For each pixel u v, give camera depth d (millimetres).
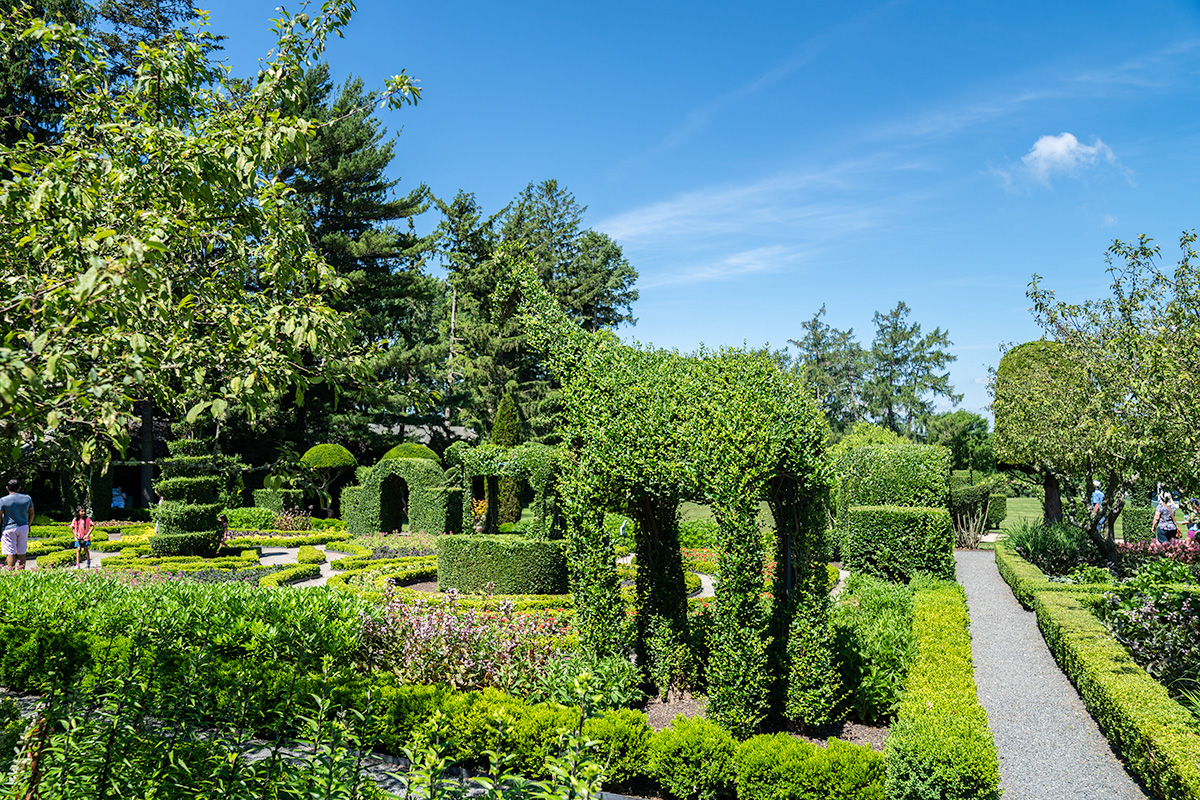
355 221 33875
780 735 5898
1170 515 18062
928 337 65875
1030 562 15531
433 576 16547
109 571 14148
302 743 4887
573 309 46312
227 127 3885
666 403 7055
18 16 3953
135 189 3508
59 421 2998
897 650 7992
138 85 3902
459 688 7293
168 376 3709
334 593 8039
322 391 33656
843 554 18297
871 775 5445
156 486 17312
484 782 3955
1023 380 15500
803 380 7301
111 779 3787
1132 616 8414
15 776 3521
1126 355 8984
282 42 4266
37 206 3076
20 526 13188
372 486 23797
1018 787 6098
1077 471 14672
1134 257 9219
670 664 7789
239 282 4105
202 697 4695
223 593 7781
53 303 2965
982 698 8320
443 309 48938
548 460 16281
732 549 6453
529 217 48344
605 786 5902
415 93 4723
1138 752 5953
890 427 66062
